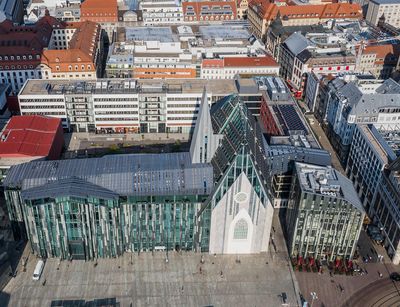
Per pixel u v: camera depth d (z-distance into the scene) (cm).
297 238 15400
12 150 17625
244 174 14338
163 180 14938
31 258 15488
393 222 15900
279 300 14450
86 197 14325
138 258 15650
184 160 15750
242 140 14150
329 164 17050
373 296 14700
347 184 15562
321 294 14688
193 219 15300
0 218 17012
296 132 18738
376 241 16688
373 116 19900
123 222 15175
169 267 15375
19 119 19588
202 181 14975
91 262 15450
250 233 15575
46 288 14462
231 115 16125
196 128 15512
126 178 14938
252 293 14625
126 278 14925
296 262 15625
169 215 15162
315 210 14750
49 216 14612
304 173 15600
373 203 17688
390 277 15388
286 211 17250
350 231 15100
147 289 14612
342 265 15650
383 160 16912
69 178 14850
